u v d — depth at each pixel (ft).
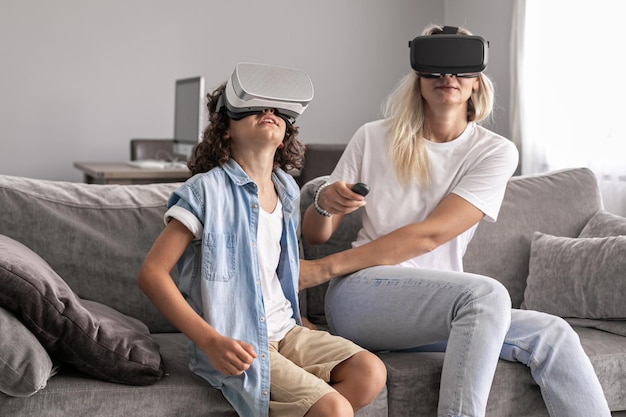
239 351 4.84
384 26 21.63
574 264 7.13
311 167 14.46
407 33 21.83
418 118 6.73
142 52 19.84
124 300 6.45
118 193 6.73
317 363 5.43
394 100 6.88
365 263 6.35
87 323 4.98
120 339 5.14
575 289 7.03
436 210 6.51
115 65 19.66
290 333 5.72
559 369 5.63
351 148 6.97
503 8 18.85
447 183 6.64
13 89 18.95
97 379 5.11
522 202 7.95
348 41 21.40
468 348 5.33
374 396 5.24
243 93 5.41
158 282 5.12
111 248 6.44
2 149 19.02
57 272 6.27
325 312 6.59
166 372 5.38
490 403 5.71
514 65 17.54
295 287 5.84
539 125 17.01
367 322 6.08
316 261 6.38
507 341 5.85
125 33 19.66
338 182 6.25
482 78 6.79
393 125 6.75
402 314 5.90
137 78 19.86
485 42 6.48
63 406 4.90
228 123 5.76
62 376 5.14
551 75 16.53
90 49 19.44
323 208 6.41
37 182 6.56
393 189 6.69
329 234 6.72
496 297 5.51
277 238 5.76
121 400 5.00
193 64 20.25
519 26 17.24
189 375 5.36
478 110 6.83
